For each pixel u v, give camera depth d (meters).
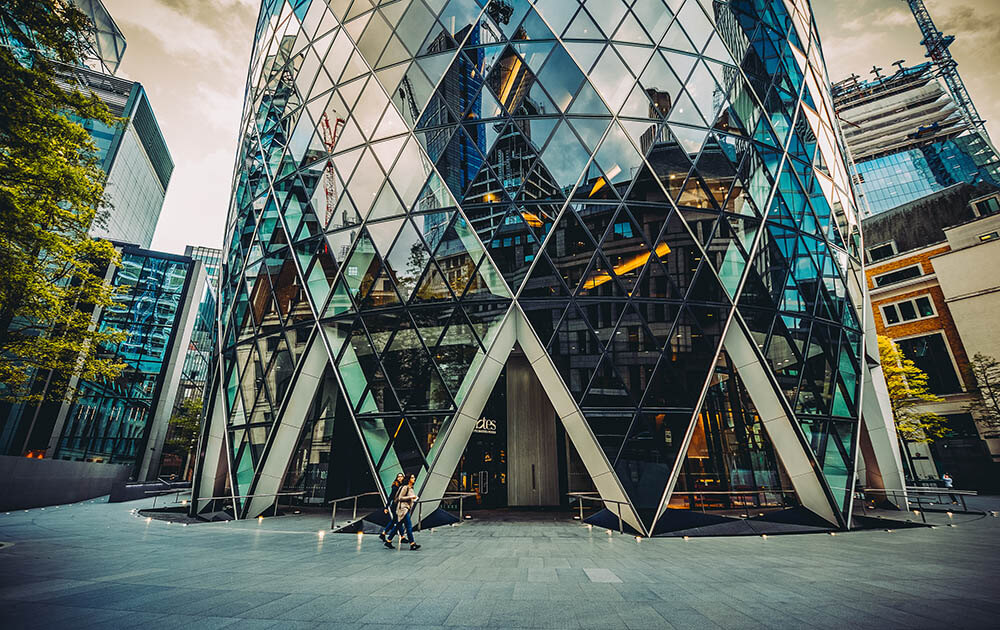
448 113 17.38
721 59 18.58
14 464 19.88
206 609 5.51
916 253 45.44
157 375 49.50
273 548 10.44
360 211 17.62
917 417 36.84
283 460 16.91
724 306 15.72
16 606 5.53
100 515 17.89
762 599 6.08
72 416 42.69
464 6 18.39
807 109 20.92
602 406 14.44
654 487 13.62
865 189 99.44
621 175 16.25
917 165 96.50
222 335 21.55
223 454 19.45
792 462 15.12
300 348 17.39
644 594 6.33
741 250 16.48
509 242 15.88
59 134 11.81
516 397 22.17
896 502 19.05
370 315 16.44
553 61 17.20
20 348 17.00
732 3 19.89
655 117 16.95
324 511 19.48
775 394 15.27
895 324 45.75
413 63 18.39
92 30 11.10
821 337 17.28
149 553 9.69
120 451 46.12
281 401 17.23
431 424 14.87
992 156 83.88
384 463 14.98
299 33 22.20
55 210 13.64
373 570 7.96
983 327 40.06
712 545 11.12
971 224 42.12
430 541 11.55
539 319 15.24
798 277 17.47
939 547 10.81
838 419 16.44
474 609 5.59
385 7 19.55
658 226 15.99
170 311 51.59
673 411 14.41
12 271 14.36
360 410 15.71
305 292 17.86
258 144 22.72
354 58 19.64
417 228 16.67
